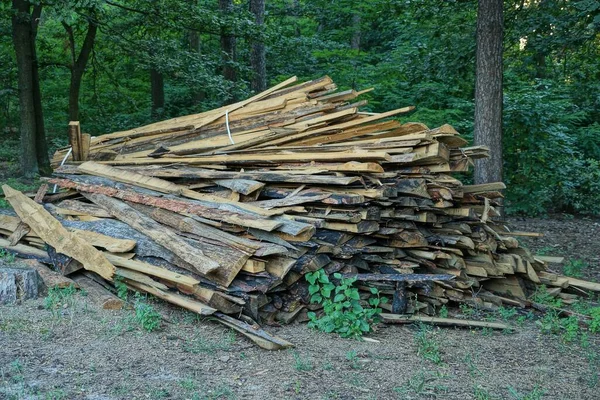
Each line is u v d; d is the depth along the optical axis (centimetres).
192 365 518
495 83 1105
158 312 636
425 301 731
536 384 530
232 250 625
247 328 584
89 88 2208
